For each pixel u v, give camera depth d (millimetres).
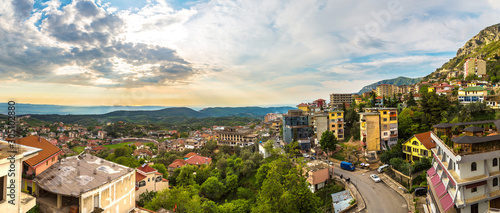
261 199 35906
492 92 79125
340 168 54156
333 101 137125
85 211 19484
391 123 61000
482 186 23859
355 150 63094
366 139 59625
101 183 21375
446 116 60188
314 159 62594
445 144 26922
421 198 36812
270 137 105250
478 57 172500
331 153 64125
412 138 51250
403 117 65688
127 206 24750
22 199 14672
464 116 58156
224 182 60375
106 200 21562
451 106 65062
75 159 27656
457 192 23719
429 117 61938
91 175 22984
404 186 41625
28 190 22797
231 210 44094
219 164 68500
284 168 42469
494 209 23672
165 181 51406
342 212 35188
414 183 41125
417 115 66562
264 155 75812
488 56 158875
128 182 24953
